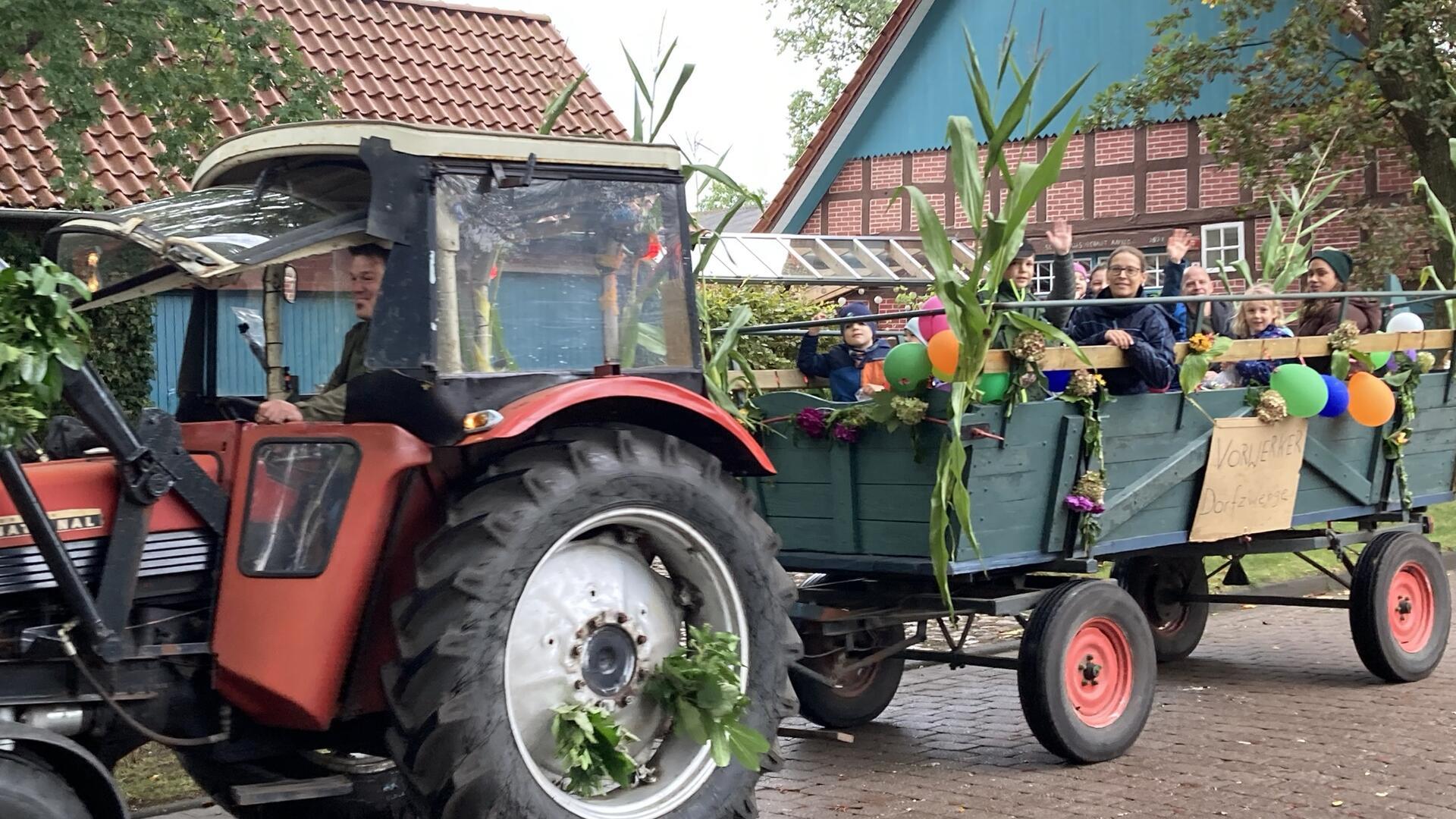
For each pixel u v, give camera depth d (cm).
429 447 421
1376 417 737
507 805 405
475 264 430
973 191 572
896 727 704
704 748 455
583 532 443
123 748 429
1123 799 563
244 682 412
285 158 446
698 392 484
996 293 594
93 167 1221
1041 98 2128
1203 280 827
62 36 797
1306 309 862
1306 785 573
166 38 853
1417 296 770
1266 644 891
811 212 2405
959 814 551
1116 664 634
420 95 1636
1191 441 665
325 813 477
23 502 381
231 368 500
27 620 401
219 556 421
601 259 460
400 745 409
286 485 423
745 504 468
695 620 466
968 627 656
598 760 428
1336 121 1579
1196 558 807
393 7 1766
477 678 400
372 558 418
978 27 2166
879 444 607
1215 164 1888
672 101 625
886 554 613
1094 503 610
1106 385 629
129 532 404
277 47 900
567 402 422
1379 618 751
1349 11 1602
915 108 2242
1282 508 712
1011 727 695
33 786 365
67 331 370
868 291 1781
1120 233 2089
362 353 453
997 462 587
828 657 669
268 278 483
